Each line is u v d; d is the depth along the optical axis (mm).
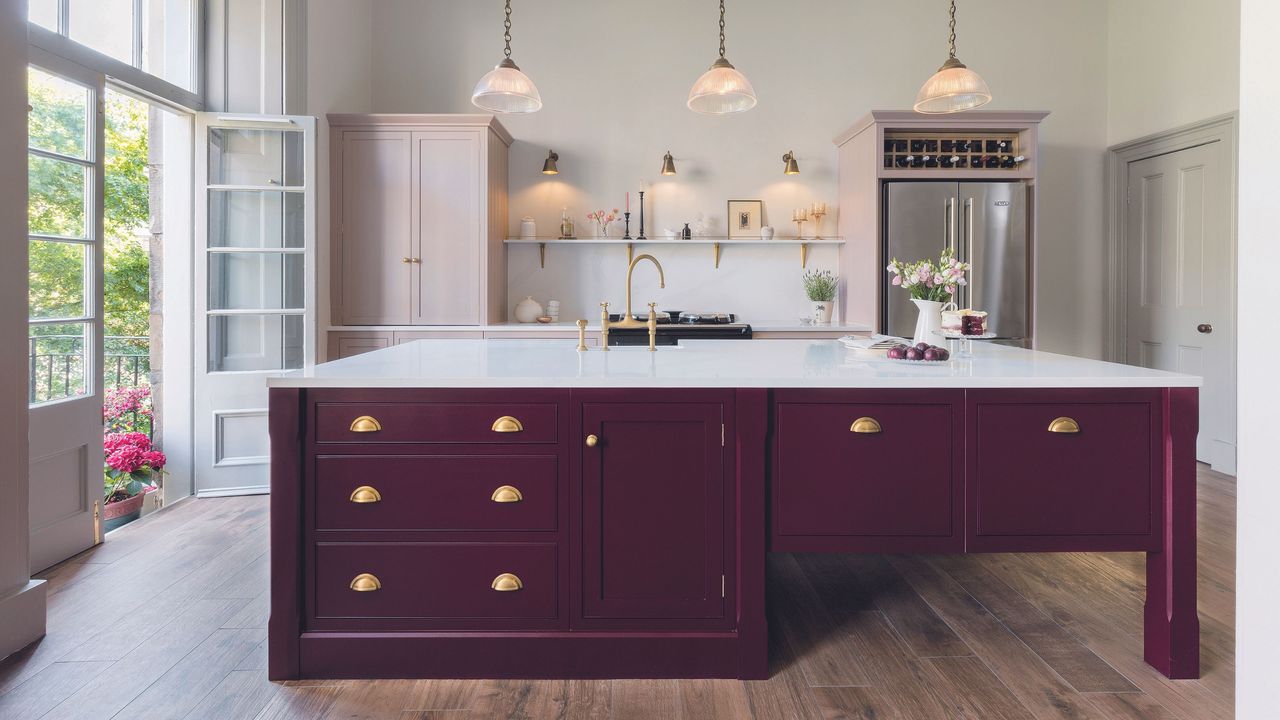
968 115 4875
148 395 5074
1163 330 5172
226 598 2725
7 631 2273
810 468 2186
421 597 2166
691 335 5000
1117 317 5574
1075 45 5605
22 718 1924
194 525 3623
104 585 2846
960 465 2186
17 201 2357
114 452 3895
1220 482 4398
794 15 5535
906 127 4918
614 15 5508
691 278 5590
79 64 3182
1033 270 4949
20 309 2375
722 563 2166
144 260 7230
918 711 1958
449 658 2160
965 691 2059
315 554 2164
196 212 4164
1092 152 5645
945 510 2188
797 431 2182
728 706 1994
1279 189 1082
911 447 2186
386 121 4852
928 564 3105
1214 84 4703
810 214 5457
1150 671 2168
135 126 7160
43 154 3027
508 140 5402
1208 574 2932
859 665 2217
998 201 4902
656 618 2166
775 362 2602
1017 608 2631
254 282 4309
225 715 1949
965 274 4914
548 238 5445
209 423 4195
